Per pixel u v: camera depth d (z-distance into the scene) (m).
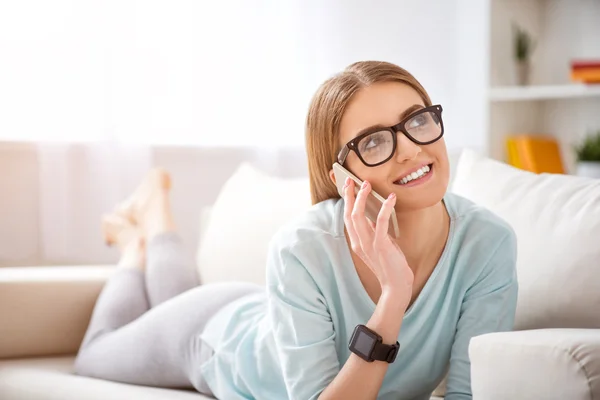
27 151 3.05
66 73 3.05
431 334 1.47
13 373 2.01
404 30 3.75
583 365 1.08
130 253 2.39
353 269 1.43
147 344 1.94
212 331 1.81
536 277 1.57
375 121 1.34
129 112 3.18
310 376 1.40
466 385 1.45
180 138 3.33
